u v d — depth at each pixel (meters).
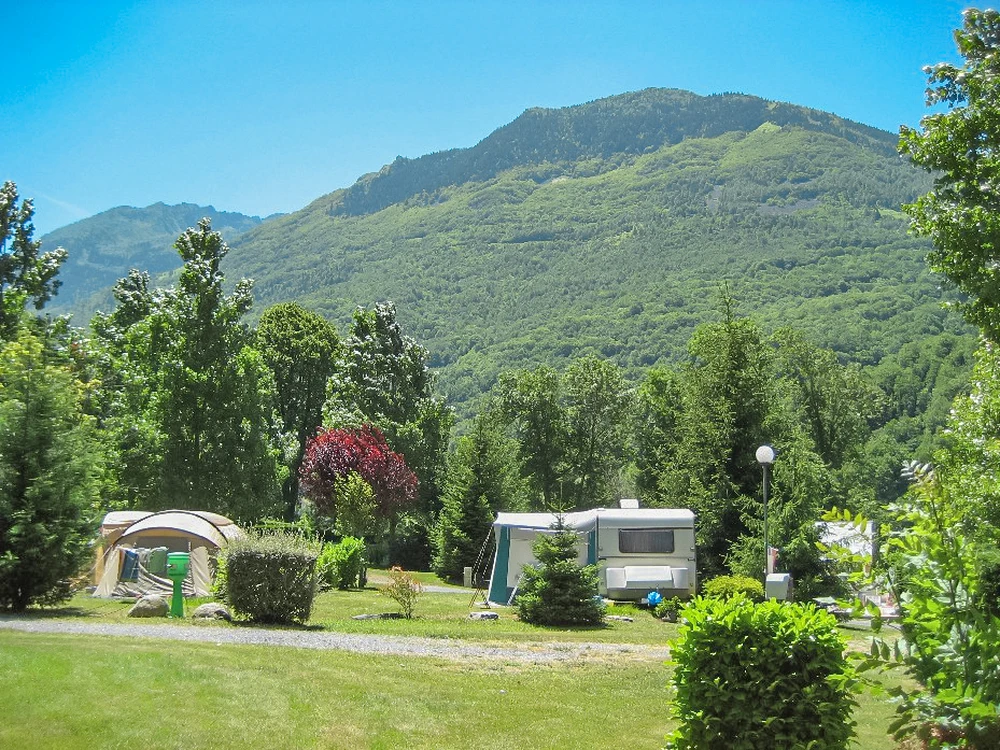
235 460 34.28
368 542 43.22
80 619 14.47
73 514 16.14
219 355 34.84
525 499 39.47
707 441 28.47
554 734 9.42
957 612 5.12
